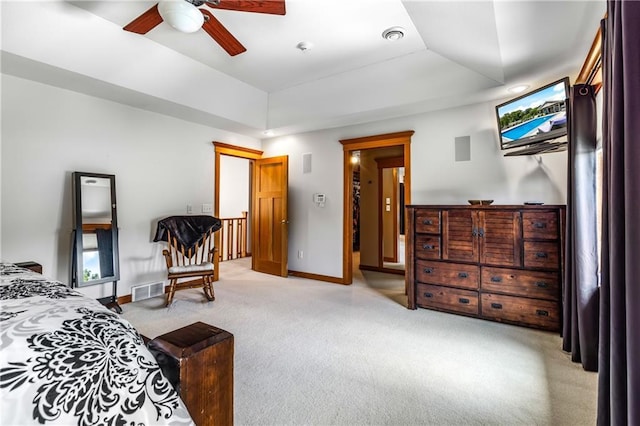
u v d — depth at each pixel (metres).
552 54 2.48
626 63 0.94
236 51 2.52
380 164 5.73
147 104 3.70
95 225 3.32
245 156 5.35
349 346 2.51
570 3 1.78
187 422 0.68
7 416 0.52
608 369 1.27
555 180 3.22
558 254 2.75
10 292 0.94
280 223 5.20
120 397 0.64
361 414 1.68
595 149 2.22
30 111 2.99
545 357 2.33
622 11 0.96
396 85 3.64
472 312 3.15
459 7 2.08
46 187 3.09
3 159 2.84
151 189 3.99
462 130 3.75
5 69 2.74
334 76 3.92
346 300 3.80
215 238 4.82
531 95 2.77
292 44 3.14
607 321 1.27
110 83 3.07
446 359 2.30
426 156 3.99
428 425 1.60
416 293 3.46
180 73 3.49
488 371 2.13
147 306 3.55
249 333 2.77
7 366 0.57
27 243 2.98
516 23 2.03
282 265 5.09
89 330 0.72
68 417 0.58
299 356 2.34
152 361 0.72
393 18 2.70
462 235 3.20
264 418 1.64
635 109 0.91
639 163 0.90
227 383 0.81
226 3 1.92
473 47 2.62
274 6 1.96
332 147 4.84
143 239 3.91
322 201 4.93
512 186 3.44
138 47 3.04
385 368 2.17
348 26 2.82
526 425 1.60
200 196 4.60
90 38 2.74
